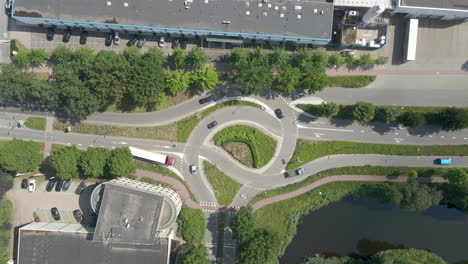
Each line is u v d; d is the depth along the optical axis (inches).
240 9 3425.2
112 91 3452.3
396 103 3730.3
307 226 3811.5
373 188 3698.3
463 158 3686.0
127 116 3828.7
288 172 3767.2
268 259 3388.3
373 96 3737.7
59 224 3777.1
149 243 3238.2
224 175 3809.1
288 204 3784.5
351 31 3575.3
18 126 3855.8
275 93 3757.4
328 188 3767.2
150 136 3823.8
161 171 3816.4
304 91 3752.5
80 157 3577.8
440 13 3469.5
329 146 3747.5
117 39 3745.1
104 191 3262.8
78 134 3843.5
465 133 3690.9
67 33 3742.6
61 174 3531.0
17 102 3831.2
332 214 3809.1
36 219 3858.3
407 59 3595.0
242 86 3408.0
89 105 3476.9
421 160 3710.6
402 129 3727.9
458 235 3757.4
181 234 3767.2
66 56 3595.0
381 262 3575.3
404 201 3486.7
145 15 3449.8
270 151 3767.2
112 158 3469.5
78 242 3518.7
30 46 3791.8
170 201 3398.1
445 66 3710.6
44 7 3444.9
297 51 3550.7
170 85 3550.7
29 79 3489.2
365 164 3745.1
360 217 3806.6
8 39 3782.0
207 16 3442.4
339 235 3794.3
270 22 3435.0
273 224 3794.3
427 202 3432.6
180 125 3806.6
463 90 3708.2
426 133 3713.1
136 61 3518.7
